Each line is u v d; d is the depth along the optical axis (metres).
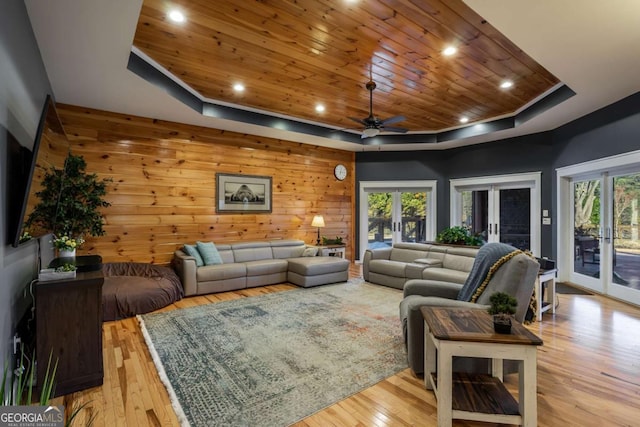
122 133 4.76
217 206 5.67
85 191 3.80
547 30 2.57
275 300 4.47
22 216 1.82
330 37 3.08
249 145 6.07
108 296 3.68
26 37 2.31
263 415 1.95
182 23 2.85
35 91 2.66
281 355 2.75
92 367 2.24
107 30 2.55
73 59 3.03
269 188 6.34
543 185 5.80
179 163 5.27
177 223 5.26
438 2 2.53
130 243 4.85
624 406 2.05
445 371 1.76
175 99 4.14
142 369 2.51
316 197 7.09
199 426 1.84
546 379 2.39
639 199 4.22
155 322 3.54
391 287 5.25
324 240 6.83
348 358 2.70
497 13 2.36
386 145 6.96
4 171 1.81
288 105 5.09
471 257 4.79
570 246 5.45
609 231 4.64
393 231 7.67
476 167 6.80
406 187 7.54
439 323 1.94
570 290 4.97
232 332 3.26
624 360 2.68
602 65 3.21
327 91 4.48
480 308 2.26
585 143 4.86
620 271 4.49
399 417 1.94
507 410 1.77
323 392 2.20
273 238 6.43
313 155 7.03
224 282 4.89
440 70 3.79
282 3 2.56
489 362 2.28
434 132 6.72
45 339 2.11
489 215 6.67
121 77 3.45
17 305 2.12
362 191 7.71
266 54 3.43
